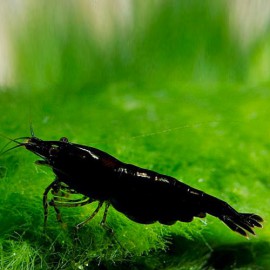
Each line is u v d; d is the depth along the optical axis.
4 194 0.10
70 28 0.18
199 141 0.13
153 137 0.13
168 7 0.19
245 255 0.11
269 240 0.11
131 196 0.10
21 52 0.18
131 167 0.10
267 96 0.17
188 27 0.19
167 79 0.19
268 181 0.12
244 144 0.13
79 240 0.10
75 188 0.10
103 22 0.19
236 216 0.10
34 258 0.10
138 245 0.10
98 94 0.17
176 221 0.10
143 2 0.19
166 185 0.10
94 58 0.18
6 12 0.18
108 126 0.13
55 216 0.10
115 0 0.19
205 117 0.14
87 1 0.18
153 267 0.10
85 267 0.10
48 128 0.12
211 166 0.12
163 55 0.19
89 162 0.10
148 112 0.15
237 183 0.12
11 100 0.14
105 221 0.10
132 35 0.19
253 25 0.20
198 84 0.19
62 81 0.18
